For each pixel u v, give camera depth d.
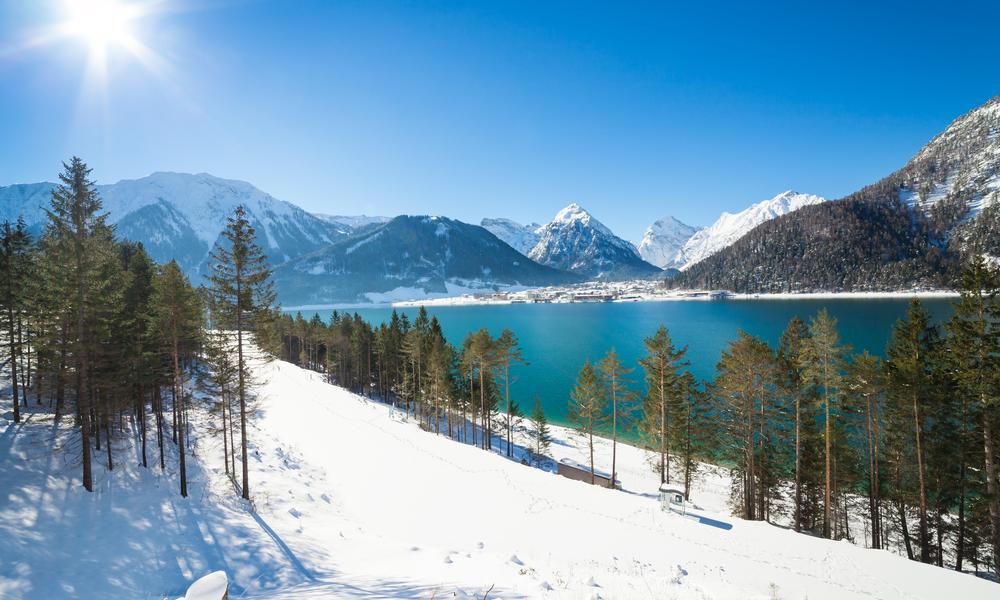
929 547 21.42
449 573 12.39
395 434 37.09
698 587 12.77
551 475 26.86
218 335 22.05
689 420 31.27
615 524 19.09
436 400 47.62
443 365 48.16
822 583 13.74
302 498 23.50
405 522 21.12
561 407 68.25
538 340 133.38
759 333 119.56
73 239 18.78
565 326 171.75
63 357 20.20
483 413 46.00
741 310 191.88
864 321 123.31
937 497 22.39
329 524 20.44
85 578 13.32
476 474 26.48
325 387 61.22
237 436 32.53
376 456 31.34
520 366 97.25
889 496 25.27
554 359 103.50
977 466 20.28
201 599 4.32
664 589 12.14
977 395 19.39
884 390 23.03
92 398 23.94
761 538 17.56
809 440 26.75
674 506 21.03
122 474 22.56
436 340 50.53
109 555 14.81
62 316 19.92
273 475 26.39
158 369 26.20
